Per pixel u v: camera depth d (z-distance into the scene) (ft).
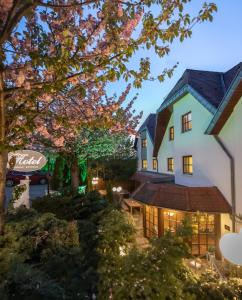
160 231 41.50
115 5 14.01
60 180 56.59
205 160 40.04
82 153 48.62
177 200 37.96
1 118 12.96
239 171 32.55
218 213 34.71
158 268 9.36
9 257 12.19
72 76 13.01
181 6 12.69
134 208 65.77
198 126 41.88
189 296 9.66
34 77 16.33
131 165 85.81
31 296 10.57
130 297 9.02
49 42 15.38
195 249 37.17
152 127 80.74
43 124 23.95
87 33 16.26
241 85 29.89
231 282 12.57
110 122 18.65
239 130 32.19
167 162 61.87
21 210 20.17
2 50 12.92
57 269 13.02
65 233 15.69
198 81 44.78
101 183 80.89
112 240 13.55
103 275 10.71
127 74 14.03
